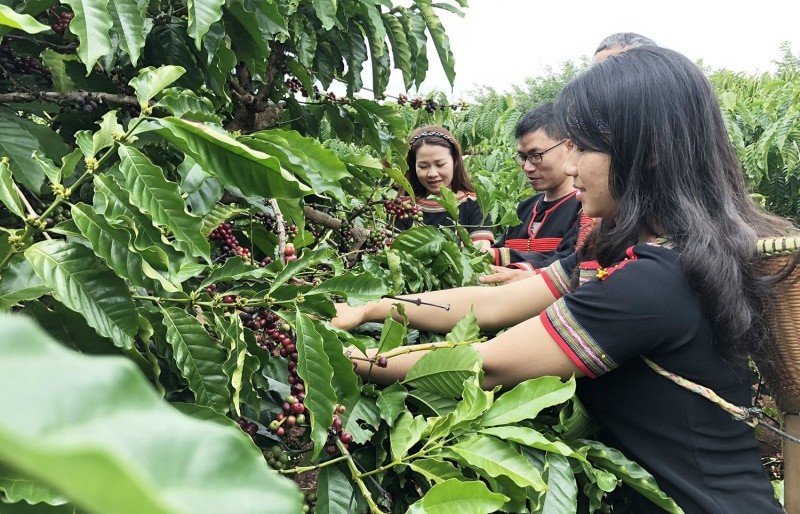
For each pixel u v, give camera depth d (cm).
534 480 112
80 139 108
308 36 191
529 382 125
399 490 134
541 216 318
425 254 191
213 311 123
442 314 164
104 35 116
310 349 117
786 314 129
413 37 211
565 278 162
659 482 130
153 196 109
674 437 127
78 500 24
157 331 117
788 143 526
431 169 321
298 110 222
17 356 28
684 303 124
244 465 33
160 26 163
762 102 636
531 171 315
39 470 23
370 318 161
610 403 134
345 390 128
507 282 214
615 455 132
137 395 30
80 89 157
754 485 128
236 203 182
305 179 129
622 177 135
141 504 23
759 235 138
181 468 31
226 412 115
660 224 133
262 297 127
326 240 216
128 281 105
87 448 22
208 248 111
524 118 314
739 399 132
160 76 115
